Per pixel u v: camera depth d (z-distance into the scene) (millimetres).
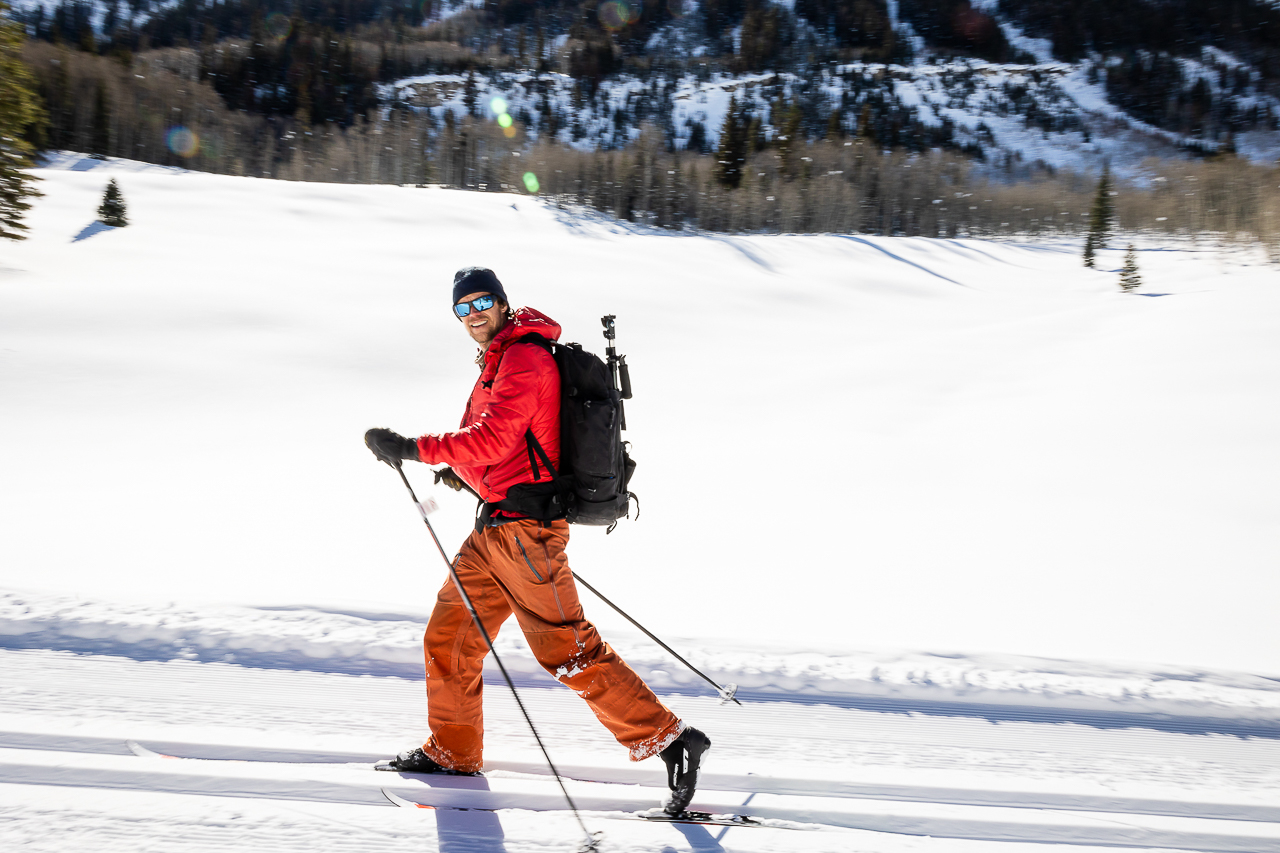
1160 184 117875
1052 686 3391
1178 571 5781
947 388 15609
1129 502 8117
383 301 23453
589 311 27266
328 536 5836
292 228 46781
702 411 13852
